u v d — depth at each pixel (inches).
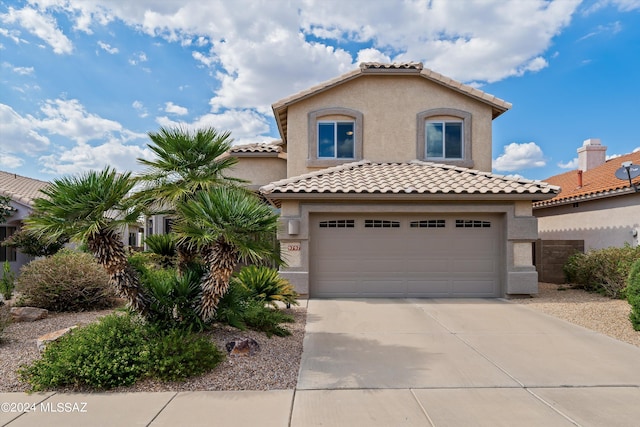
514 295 521.3
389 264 537.6
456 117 659.4
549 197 506.0
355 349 307.1
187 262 330.0
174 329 273.7
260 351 288.4
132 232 960.3
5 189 799.7
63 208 253.3
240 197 289.9
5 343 313.0
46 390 228.8
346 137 663.1
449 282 536.1
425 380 246.5
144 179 298.0
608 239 661.3
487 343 324.5
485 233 538.6
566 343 324.8
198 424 191.5
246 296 349.4
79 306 438.0
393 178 558.6
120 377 233.0
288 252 522.6
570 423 193.6
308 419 197.0
